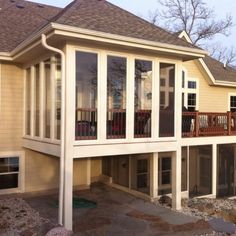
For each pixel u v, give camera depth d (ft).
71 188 25.66
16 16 44.14
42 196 35.83
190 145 37.50
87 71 26.58
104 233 24.79
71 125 25.62
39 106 31.17
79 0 31.86
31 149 33.99
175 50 29.55
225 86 54.34
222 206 36.24
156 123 30.63
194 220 28.48
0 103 34.17
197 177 39.91
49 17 47.29
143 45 27.55
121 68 28.30
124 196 36.86
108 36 25.36
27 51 28.86
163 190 36.96
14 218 27.20
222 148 42.06
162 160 37.06
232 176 43.11
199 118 38.88
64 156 25.55
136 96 29.55
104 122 27.40
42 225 25.44
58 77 27.40
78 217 28.63
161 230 25.67
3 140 34.47
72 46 25.57
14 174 35.19
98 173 43.68
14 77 34.86
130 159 38.81
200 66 50.37
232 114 42.14
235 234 26.25
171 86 31.68
